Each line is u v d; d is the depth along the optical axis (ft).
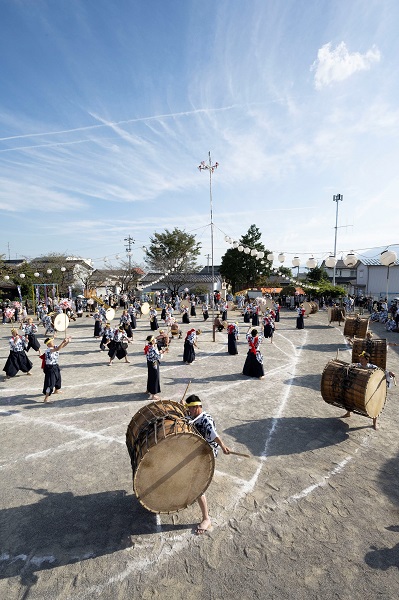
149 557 14.10
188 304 103.40
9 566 13.76
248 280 158.51
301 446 22.86
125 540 15.02
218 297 114.11
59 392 33.71
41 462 21.24
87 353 51.96
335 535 15.06
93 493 18.26
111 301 124.36
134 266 173.06
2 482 19.22
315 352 51.11
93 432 25.12
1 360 47.62
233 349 49.11
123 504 17.38
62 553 14.35
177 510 15.34
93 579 13.12
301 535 15.11
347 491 18.06
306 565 13.56
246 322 85.81
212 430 16.24
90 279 158.81
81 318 99.71
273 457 21.52
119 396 32.48
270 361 45.62
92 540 15.05
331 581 12.82
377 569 13.30
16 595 12.50
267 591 12.47
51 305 106.73
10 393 33.71
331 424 26.21
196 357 47.93
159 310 114.73
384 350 36.35
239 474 19.74
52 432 25.20
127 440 17.46
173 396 32.37
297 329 74.28
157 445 14.66
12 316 92.32
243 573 13.26
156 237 156.15
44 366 31.30
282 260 53.36
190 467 15.25
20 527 15.83
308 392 33.42
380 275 131.54
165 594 12.44
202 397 32.04
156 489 14.87
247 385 35.45
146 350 31.53
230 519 16.17
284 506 16.99
